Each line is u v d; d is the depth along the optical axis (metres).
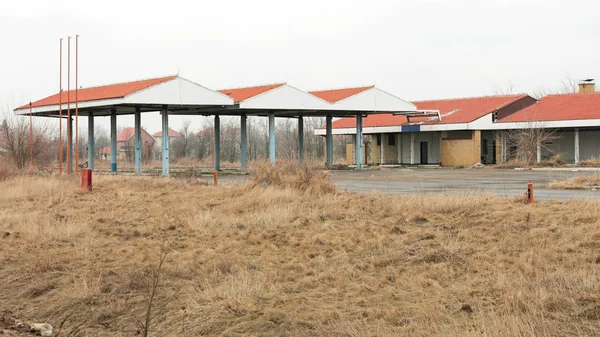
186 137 96.19
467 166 55.09
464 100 64.31
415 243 14.36
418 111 54.75
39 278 12.64
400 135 63.09
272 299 10.77
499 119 56.47
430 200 19.69
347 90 52.81
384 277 11.83
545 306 8.95
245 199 22.52
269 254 14.30
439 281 11.23
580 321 8.38
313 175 24.44
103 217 20.19
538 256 12.11
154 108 46.44
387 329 8.88
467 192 22.11
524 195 20.72
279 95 46.81
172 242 15.77
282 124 107.88
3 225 18.91
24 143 53.84
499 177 37.09
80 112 51.56
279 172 25.25
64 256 14.55
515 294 9.45
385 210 19.23
